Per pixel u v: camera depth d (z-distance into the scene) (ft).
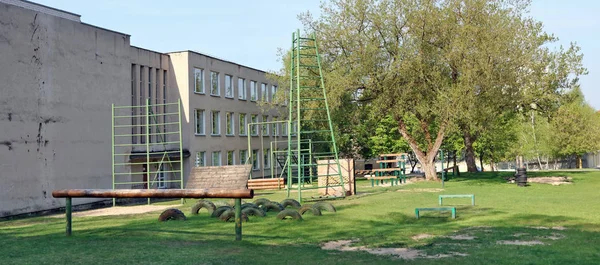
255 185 122.21
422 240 36.70
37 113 81.10
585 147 212.84
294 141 177.17
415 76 116.88
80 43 90.99
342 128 161.27
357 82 118.62
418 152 130.41
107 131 97.25
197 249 33.19
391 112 122.11
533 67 117.80
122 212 68.03
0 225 55.77
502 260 28.86
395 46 118.93
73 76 89.04
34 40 81.15
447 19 114.11
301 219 49.03
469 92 107.65
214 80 146.10
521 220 47.09
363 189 103.60
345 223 46.75
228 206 55.11
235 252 32.09
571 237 36.68
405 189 100.27
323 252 32.30
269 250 32.99
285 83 145.69
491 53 106.01
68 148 87.20
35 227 50.67
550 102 132.67
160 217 51.19
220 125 148.15
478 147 183.62
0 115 74.49
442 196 62.64
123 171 102.68
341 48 121.90
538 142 231.30
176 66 131.64
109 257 30.94
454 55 109.60
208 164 140.26
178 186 127.95
